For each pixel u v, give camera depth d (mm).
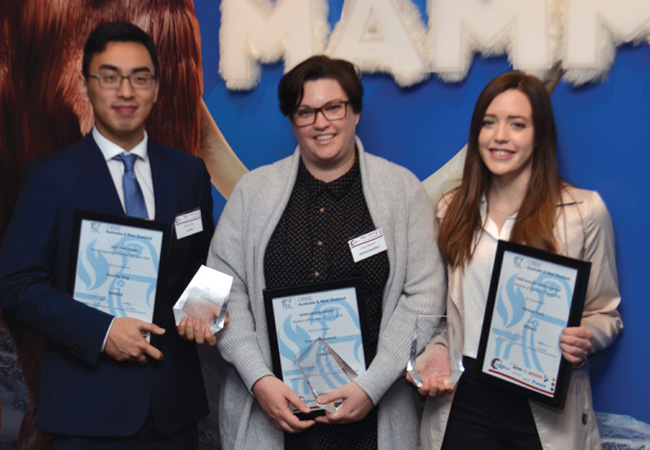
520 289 1676
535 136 1737
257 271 1815
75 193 1792
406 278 1842
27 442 2699
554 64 2078
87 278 1785
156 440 1857
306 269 1778
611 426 2158
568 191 1757
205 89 2465
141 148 1890
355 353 1758
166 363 1858
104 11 2475
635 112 2031
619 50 2023
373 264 1778
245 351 1803
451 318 1840
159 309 1778
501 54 2129
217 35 2426
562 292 1616
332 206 1817
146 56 1830
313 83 1758
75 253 1775
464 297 1824
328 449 1780
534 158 1771
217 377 2531
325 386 1756
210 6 2418
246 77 2385
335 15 2285
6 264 1761
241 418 1854
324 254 1781
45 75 2525
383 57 2234
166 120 2506
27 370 2676
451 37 2156
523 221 1733
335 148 1774
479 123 1798
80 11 2480
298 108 1781
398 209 1825
